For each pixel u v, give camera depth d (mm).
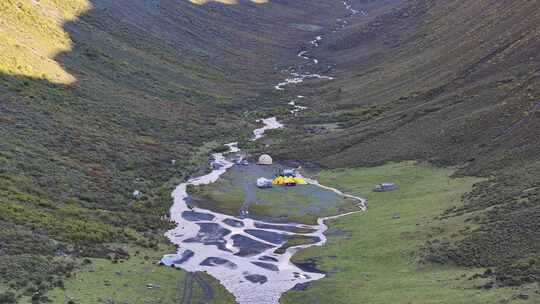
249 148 134750
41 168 94875
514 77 125688
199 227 87750
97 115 132500
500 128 105000
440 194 89250
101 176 102688
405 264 67812
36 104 121250
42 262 62125
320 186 107125
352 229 83625
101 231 77500
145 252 75500
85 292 58438
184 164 120812
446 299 55594
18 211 74188
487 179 88875
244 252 78000
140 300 60250
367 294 61938
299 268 72375
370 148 121062
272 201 99688
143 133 133500
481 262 62250
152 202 97438
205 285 67188
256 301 63594
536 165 85250
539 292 52125
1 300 51562
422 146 113188
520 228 65188
